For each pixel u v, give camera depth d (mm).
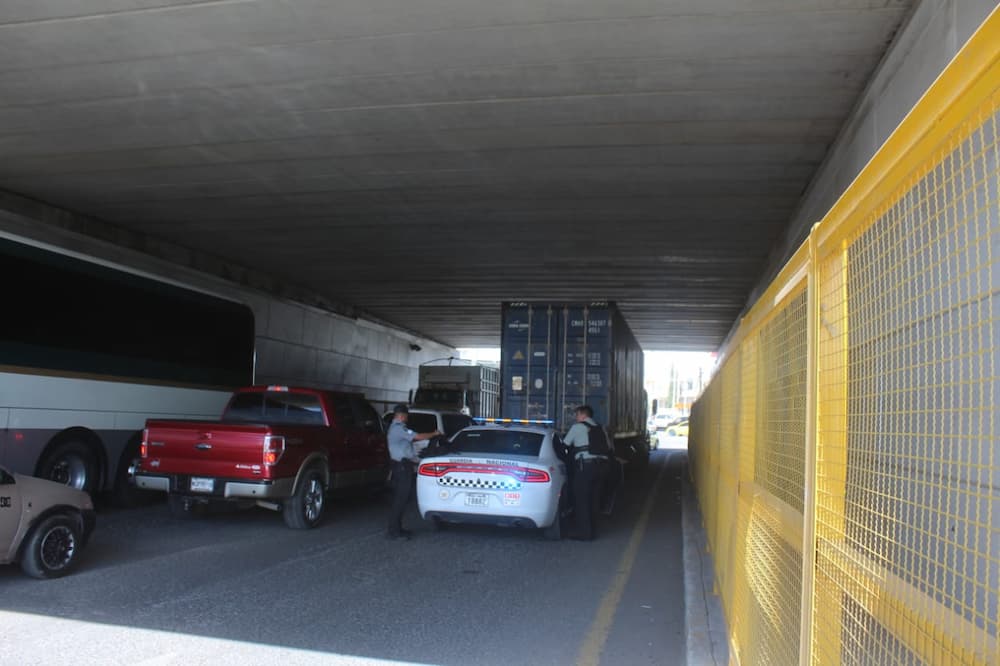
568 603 7203
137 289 12305
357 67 8414
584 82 8578
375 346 29812
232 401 12398
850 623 2363
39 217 14000
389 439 10617
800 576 3004
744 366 5320
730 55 7773
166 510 12297
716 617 6578
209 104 9562
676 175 11703
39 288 10516
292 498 10773
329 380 25578
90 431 11289
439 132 10297
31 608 6320
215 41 7910
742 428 5250
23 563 7164
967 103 1597
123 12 7352
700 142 10266
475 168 11750
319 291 24062
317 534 10625
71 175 12531
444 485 10320
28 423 10289
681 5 6848
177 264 17578
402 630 6105
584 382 15844
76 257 11148
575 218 14516
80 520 7625
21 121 10211
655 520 13359
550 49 7820
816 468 2822
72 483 11102
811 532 2799
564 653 5684
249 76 8734
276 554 9039
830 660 2553
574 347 15992
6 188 13242
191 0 7117
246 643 5605
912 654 1844
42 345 10531
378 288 23422
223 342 14359
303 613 6488
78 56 8297
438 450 11039
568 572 8609
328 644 5664
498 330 32812
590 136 10219
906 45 6871
